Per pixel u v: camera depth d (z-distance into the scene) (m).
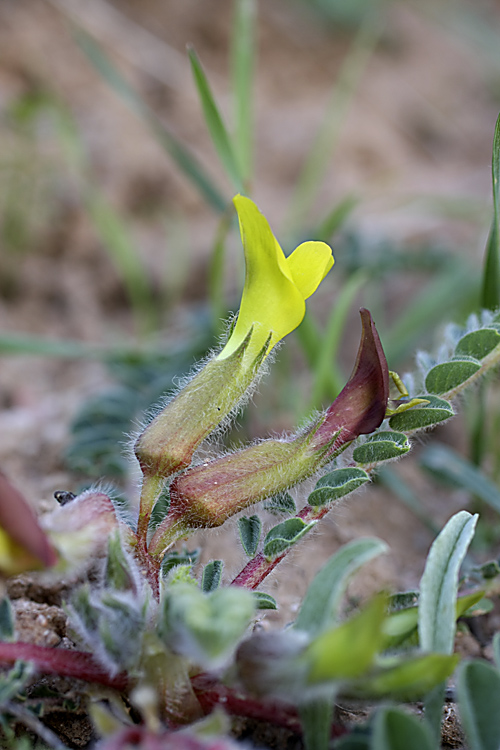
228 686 0.19
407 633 0.20
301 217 0.44
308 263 0.21
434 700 0.19
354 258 0.36
